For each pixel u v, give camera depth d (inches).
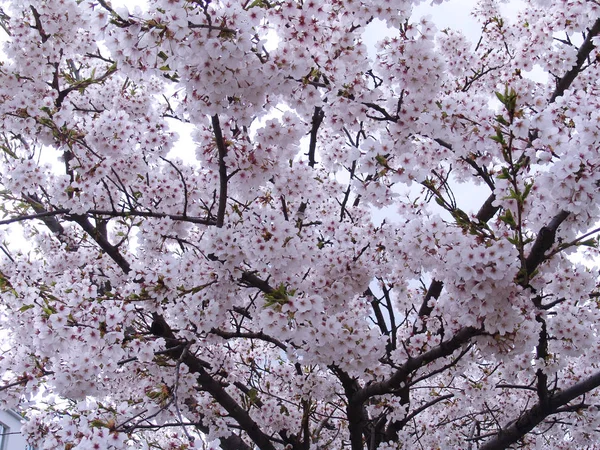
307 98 170.9
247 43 139.3
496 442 258.1
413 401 361.7
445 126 179.6
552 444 349.7
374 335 190.1
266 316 172.4
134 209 211.6
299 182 191.8
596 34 259.0
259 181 182.5
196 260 198.5
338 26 167.5
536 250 162.1
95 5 142.4
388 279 262.5
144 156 231.1
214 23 138.1
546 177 144.0
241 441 286.7
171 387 232.4
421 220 172.4
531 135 179.2
